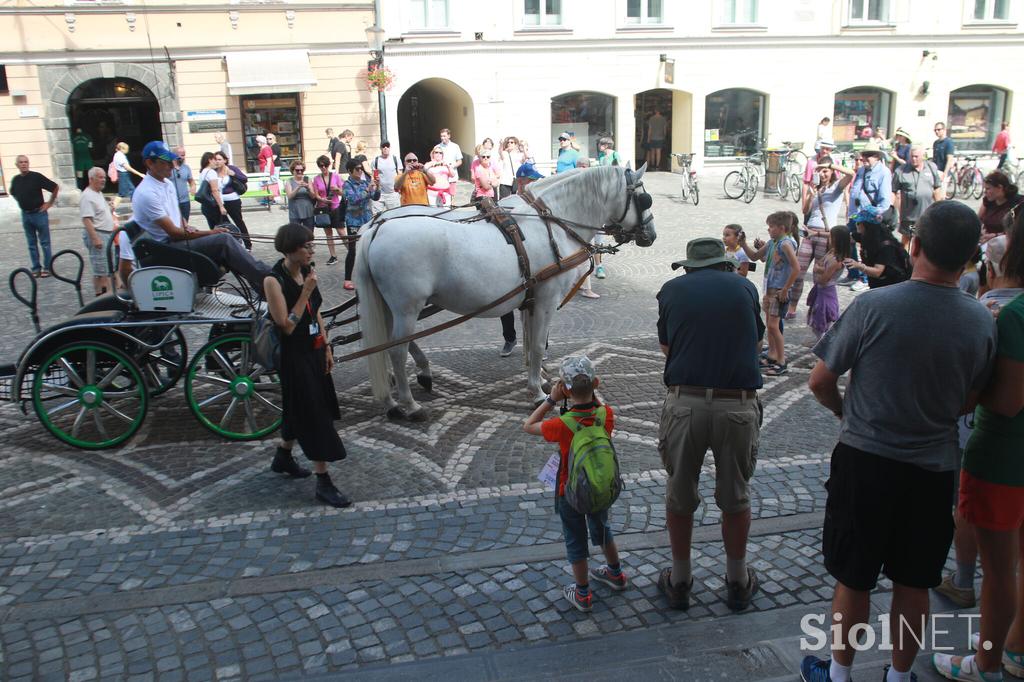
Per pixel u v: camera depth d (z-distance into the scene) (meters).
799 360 8.24
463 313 6.59
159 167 6.33
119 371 6.16
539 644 3.90
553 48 22.95
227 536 4.95
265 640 3.96
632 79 23.81
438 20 22.08
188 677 3.70
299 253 4.93
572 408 4.03
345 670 3.73
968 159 22.42
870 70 25.09
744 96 24.92
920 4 24.81
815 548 4.73
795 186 20.45
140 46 19.75
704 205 19.53
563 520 4.07
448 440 6.38
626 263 13.29
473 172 14.78
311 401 5.12
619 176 7.08
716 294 3.85
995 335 3.07
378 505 5.33
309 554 4.73
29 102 19.33
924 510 3.13
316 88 21.42
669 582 4.22
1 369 6.18
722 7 23.92
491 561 4.62
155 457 6.11
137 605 4.25
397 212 6.59
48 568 4.61
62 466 5.96
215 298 6.71
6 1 18.67
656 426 6.57
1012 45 25.58
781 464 5.85
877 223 8.00
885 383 3.09
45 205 12.50
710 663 3.74
